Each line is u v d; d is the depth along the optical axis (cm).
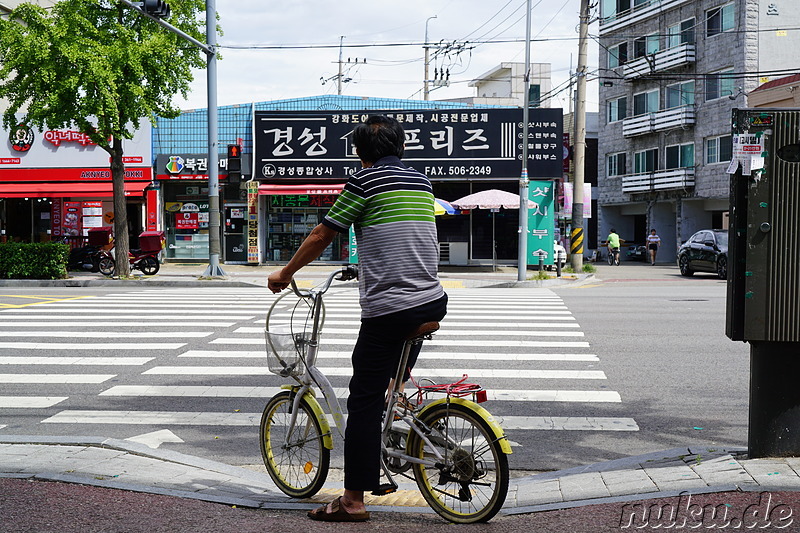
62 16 1919
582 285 2114
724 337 1034
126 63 1902
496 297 1644
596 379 786
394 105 2712
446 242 2684
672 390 738
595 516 376
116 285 2034
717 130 3369
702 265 2372
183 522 373
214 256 2105
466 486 377
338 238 2703
